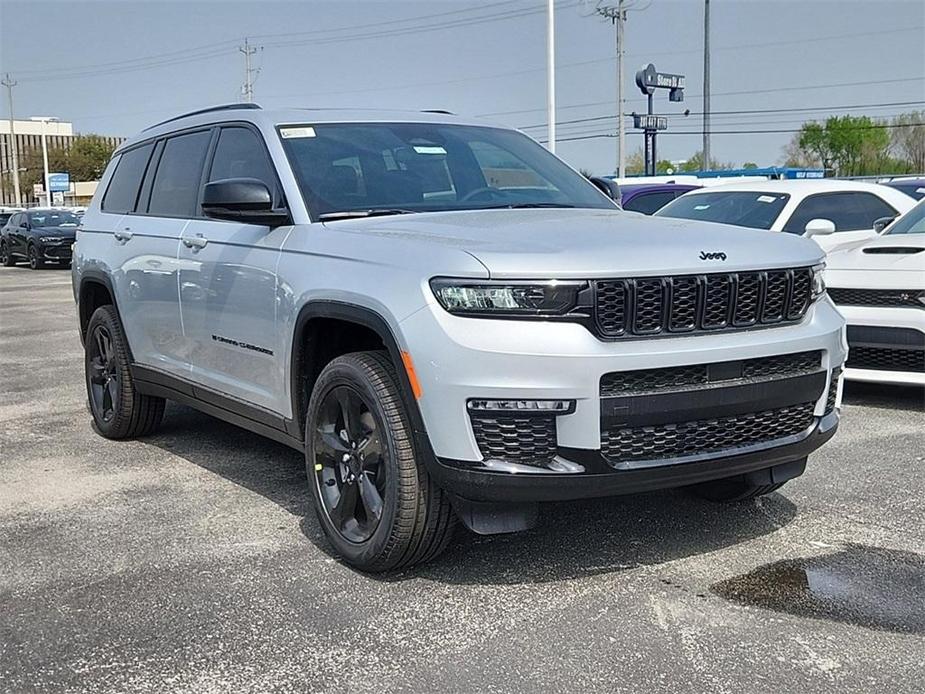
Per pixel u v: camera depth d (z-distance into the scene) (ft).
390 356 12.76
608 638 11.30
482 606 12.25
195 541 14.74
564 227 13.16
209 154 17.92
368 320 12.71
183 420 22.91
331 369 13.56
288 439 15.26
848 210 30.66
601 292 11.64
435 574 13.26
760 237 13.44
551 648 11.09
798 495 16.31
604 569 13.34
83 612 12.29
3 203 327.88
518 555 13.87
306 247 14.29
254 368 15.66
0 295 62.03
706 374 12.17
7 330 42.37
